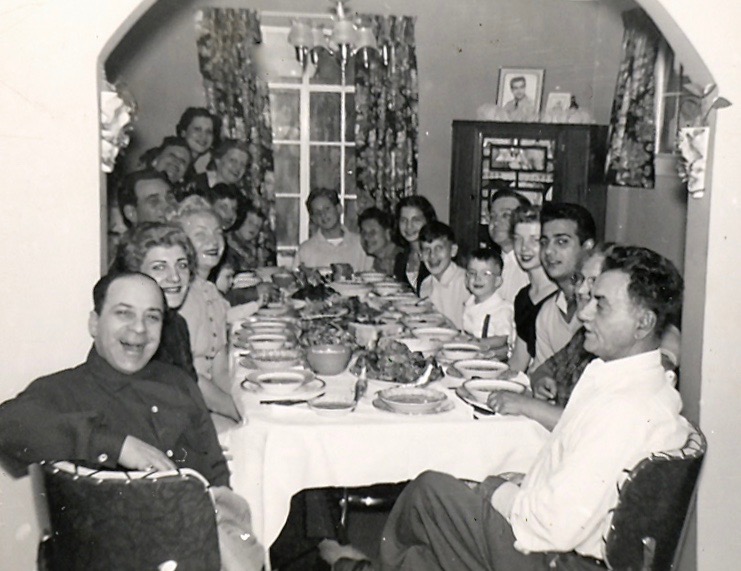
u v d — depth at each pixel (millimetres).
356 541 3512
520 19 7445
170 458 2402
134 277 2387
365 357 3195
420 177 7609
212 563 2102
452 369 3281
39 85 2441
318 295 4918
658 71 6324
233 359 3572
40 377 2375
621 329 2334
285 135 7453
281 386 2879
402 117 7348
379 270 6168
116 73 6855
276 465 2629
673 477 2189
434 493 2523
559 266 3471
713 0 2756
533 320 3793
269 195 7227
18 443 2129
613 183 6828
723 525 2951
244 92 7074
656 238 6535
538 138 6875
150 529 2033
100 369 2365
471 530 2457
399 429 2668
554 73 7520
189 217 3635
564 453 2338
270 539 2637
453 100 7527
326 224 6426
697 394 2908
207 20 6992
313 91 7414
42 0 2418
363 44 5914
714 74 2781
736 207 2842
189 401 2488
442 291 4898
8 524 2533
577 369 3119
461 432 2697
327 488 3465
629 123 6625
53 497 2059
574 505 2229
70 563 2080
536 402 2777
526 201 4793
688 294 2945
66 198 2488
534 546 2316
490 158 6875
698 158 2846
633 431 2232
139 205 4664
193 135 6805
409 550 2590
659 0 2732
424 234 4891
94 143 2486
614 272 2344
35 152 2459
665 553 2275
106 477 2000
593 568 2291
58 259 2500
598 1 7438
